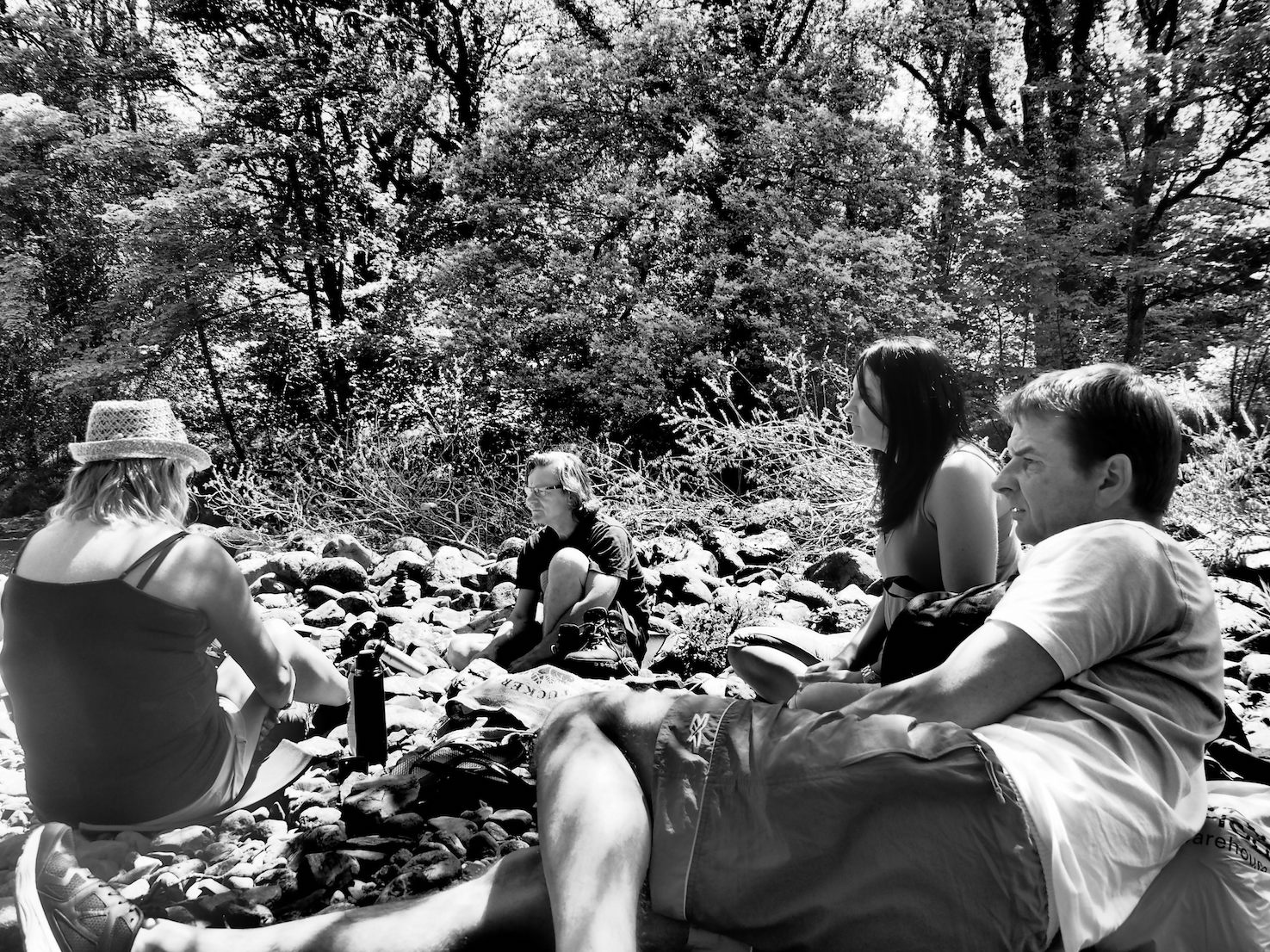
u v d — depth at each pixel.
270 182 17.97
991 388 14.51
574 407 13.16
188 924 2.20
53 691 2.44
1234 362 14.95
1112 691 1.73
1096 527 1.79
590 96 13.92
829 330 12.62
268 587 6.55
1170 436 1.87
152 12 19.02
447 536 10.05
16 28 20.44
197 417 16.56
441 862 2.35
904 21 15.70
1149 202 17.19
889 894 1.55
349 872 2.38
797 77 13.99
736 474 9.45
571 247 14.26
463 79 19.19
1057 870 1.53
